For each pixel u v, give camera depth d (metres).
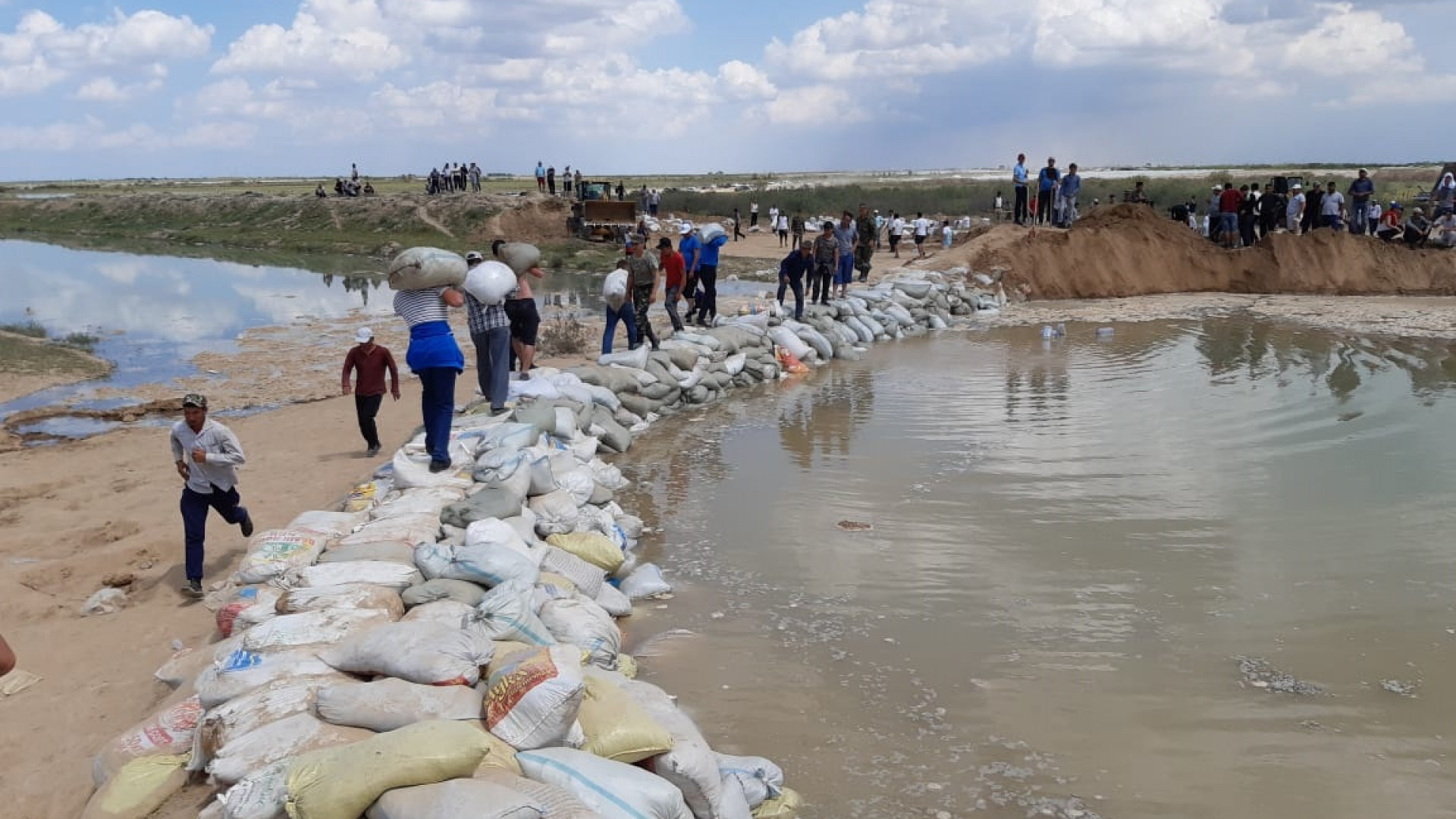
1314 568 7.31
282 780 3.63
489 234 40.78
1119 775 4.83
